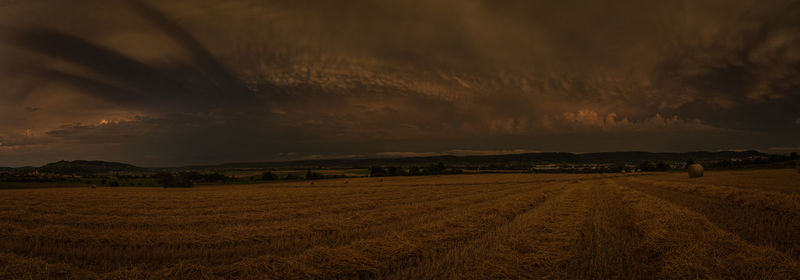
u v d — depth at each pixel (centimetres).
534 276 596
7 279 596
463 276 591
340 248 753
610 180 4116
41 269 636
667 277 559
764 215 1090
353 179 6781
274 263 666
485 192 2523
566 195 1980
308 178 7612
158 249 828
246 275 624
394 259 714
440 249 779
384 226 1081
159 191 3506
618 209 1331
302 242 890
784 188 1958
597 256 676
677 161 14875
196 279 609
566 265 641
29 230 966
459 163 16862
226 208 1684
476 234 927
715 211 1209
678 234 793
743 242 691
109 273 625
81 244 879
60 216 1331
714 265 591
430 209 1492
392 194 2480
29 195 2556
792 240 756
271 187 4400
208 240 898
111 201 2091
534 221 1032
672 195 1897
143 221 1224
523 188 2869
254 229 1007
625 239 810
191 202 2022
